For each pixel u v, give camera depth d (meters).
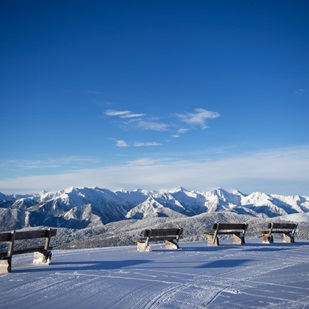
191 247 16.31
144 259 12.20
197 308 6.41
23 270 9.91
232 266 10.87
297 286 8.18
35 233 10.62
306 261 12.01
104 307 6.44
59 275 9.19
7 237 9.60
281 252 14.44
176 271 9.93
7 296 7.09
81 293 7.38
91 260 11.91
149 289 7.79
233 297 7.17
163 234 15.26
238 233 18.34
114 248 16.17
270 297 7.18
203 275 9.41
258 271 10.06
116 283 8.32
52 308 6.35
